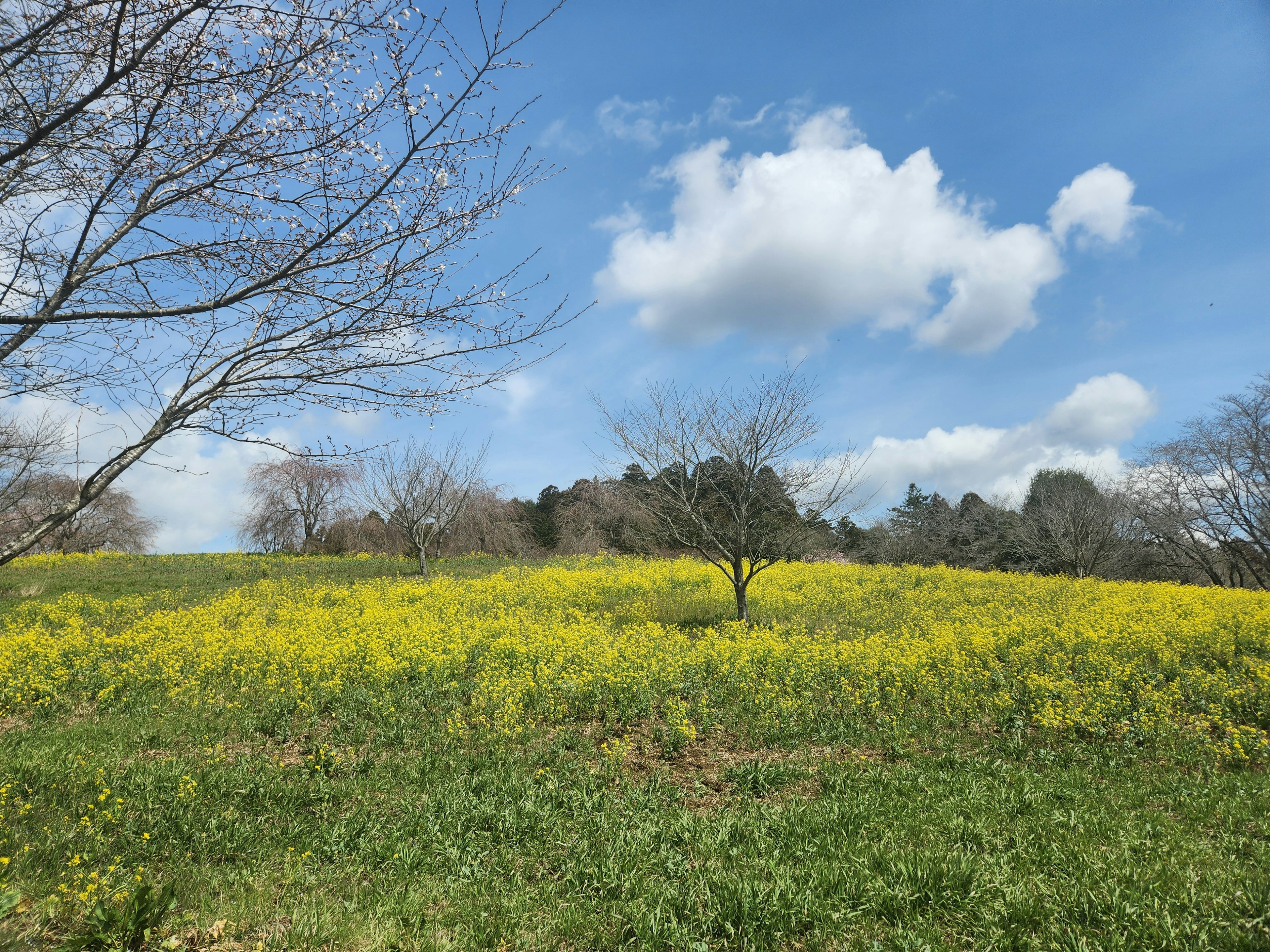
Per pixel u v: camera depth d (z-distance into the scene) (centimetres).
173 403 373
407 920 418
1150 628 1266
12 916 386
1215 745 719
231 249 371
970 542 3894
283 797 595
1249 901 405
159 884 441
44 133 294
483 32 356
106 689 927
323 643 1156
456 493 2741
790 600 1756
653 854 495
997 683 965
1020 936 388
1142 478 2880
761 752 751
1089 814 544
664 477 1468
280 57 338
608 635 1290
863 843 502
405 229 376
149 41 296
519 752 737
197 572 2359
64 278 352
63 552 3278
